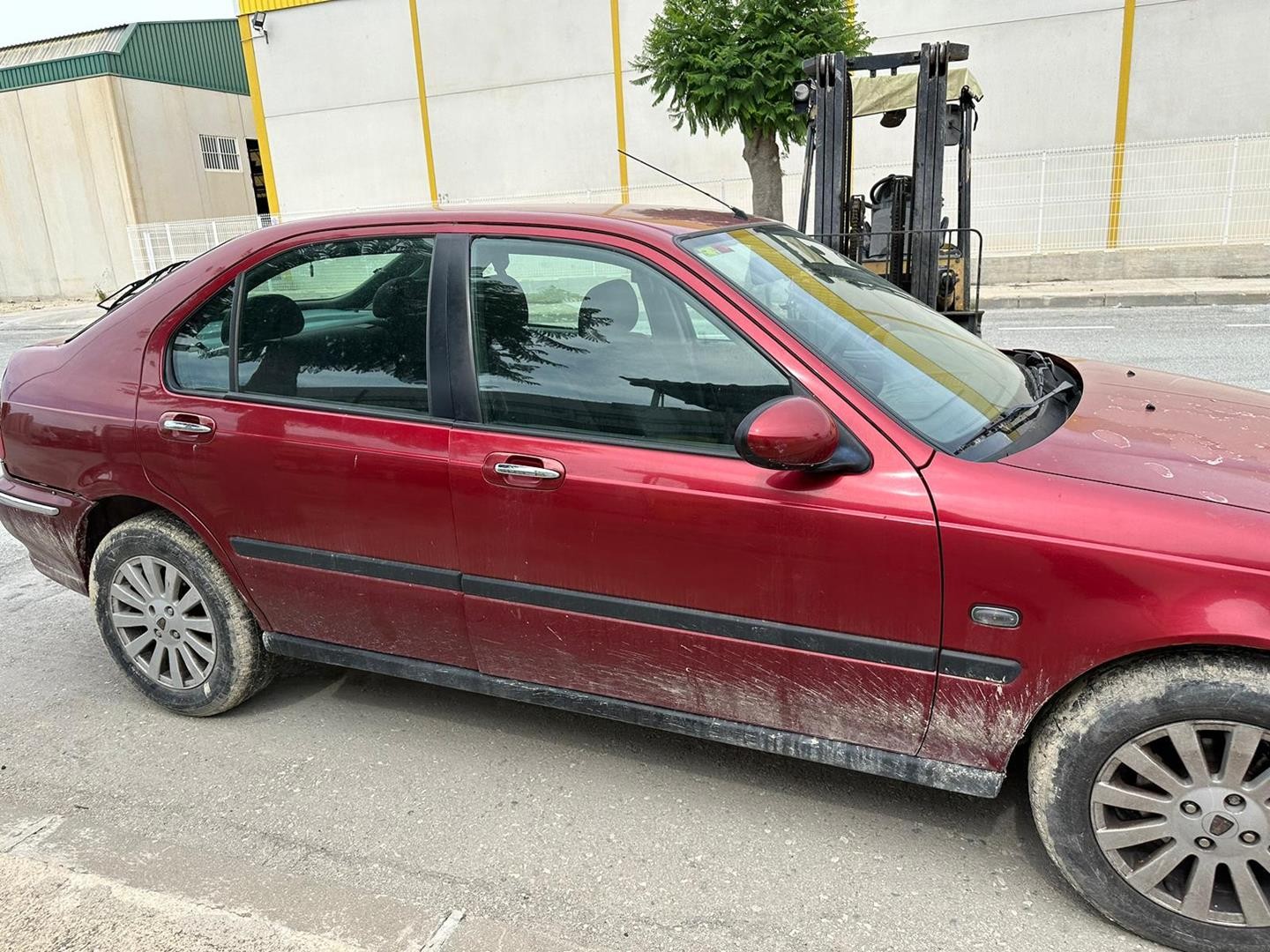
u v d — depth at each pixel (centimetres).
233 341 311
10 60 2378
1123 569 211
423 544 283
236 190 2647
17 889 248
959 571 223
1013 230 1633
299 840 273
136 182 2339
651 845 267
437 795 294
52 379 341
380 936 232
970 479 227
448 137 1988
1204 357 904
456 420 278
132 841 274
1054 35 1597
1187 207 1552
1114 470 227
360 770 309
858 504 231
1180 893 223
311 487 294
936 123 769
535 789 295
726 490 243
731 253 280
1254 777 209
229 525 311
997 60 1630
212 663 331
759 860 259
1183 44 1546
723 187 1812
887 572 230
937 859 258
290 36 2034
